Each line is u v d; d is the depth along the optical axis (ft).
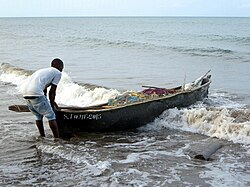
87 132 26.63
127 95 29.04
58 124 25.64
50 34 191.42
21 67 63.87
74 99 38.37
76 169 19.90
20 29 264.31
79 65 67.82
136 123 27.63
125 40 133.18
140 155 21.94
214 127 25.89
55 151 22.62
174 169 19.70
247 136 23.90
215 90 43.27
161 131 27.22
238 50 92.68
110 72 58.34
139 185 17.69
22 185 18.03
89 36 165.68
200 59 75.41
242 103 35.65
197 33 173.88
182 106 30.83
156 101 28.07
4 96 41.06
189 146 23.36
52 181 18.47
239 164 20.29
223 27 248.93
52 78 24.30
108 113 26.14
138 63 70.18
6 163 21.06
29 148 23.54
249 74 55.36
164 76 53.98
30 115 32.42
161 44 112.88
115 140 25.12
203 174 18.98
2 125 29.09
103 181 18.26
